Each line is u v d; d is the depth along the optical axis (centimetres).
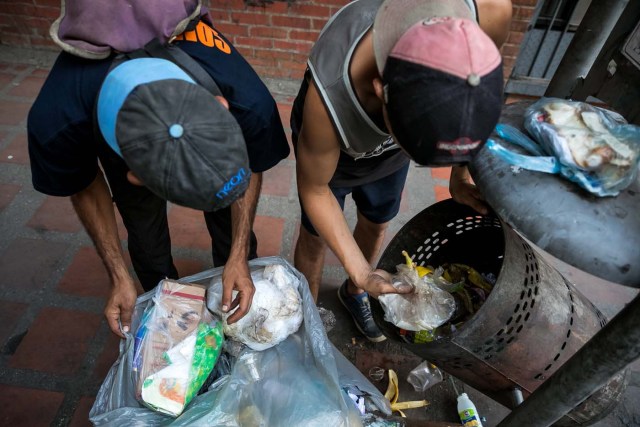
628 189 80
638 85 97
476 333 107
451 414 159
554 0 246
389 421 124
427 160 73
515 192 81
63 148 95
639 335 74
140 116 77
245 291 113
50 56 290
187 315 116
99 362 161
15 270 184
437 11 76
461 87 66
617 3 105
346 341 176
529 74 276
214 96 88
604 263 74
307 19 262
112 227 121
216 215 143
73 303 176
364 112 92
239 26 268
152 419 106
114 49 91
